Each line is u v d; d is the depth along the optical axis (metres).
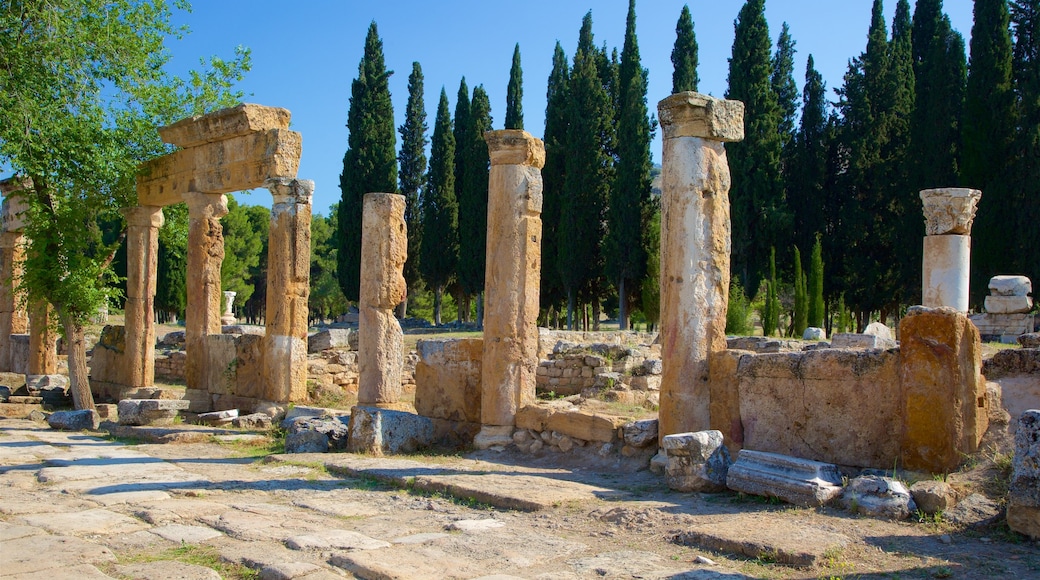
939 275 20.70
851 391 9.03
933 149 40.41
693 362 10.28
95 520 7.78
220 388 18.06
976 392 8.33
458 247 50.69
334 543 6.86
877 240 46.41
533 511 8.29
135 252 20.41
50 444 13.16
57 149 18.64
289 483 9.83
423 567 6.18
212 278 18.70
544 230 47.69
